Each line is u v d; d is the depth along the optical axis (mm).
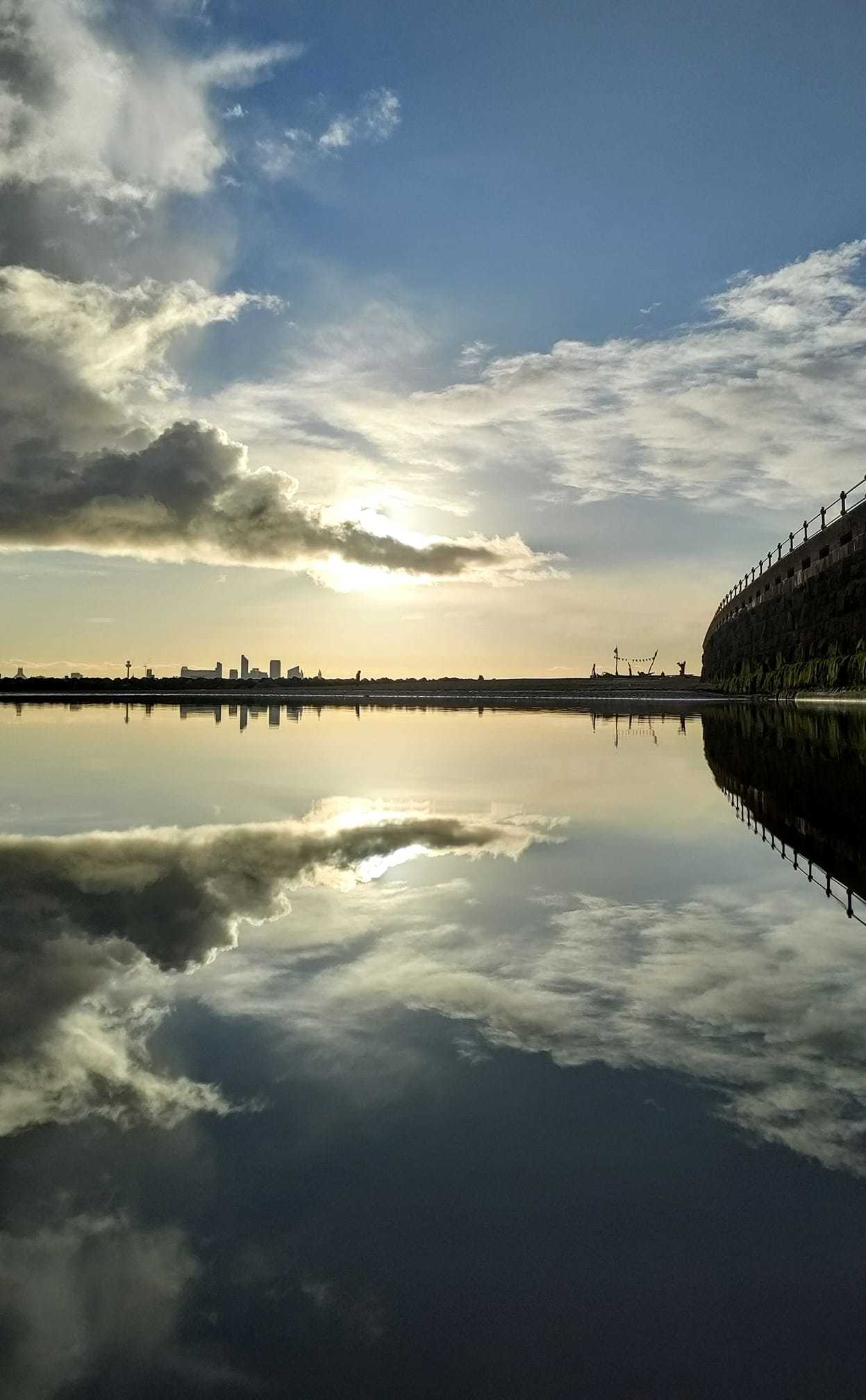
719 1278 1798
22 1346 1617
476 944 4082
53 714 31391
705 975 3639
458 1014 3199
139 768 12320
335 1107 2490
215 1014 3209
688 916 4590
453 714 31328
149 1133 2344
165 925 4426
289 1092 2592
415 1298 1739
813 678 32938
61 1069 2748
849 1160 2205
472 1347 1625
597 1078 2672
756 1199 2049
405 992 3445
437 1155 2232
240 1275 1804
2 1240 1908
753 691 43812
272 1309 1715
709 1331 1662
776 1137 2320
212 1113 2451
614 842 6668
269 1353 1611
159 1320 1685
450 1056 2830
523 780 10672
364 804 8734
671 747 15695
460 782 10578
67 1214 1996
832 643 31078
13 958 3891
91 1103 2520
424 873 5645
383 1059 2812
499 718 27734
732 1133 2338
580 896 5027
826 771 11109
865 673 27047
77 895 5051
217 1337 1646
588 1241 1912
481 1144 2283
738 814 7945
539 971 3688
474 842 6668
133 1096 2553
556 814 8031
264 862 5973
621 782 10461
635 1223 1969
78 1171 2166
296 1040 2979
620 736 18672
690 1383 1542
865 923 4430
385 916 4590
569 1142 2293
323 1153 2254
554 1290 1771
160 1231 1929
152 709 36781
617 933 4270
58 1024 3119
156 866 5836
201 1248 1879
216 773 11648
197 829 7301
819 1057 2807
